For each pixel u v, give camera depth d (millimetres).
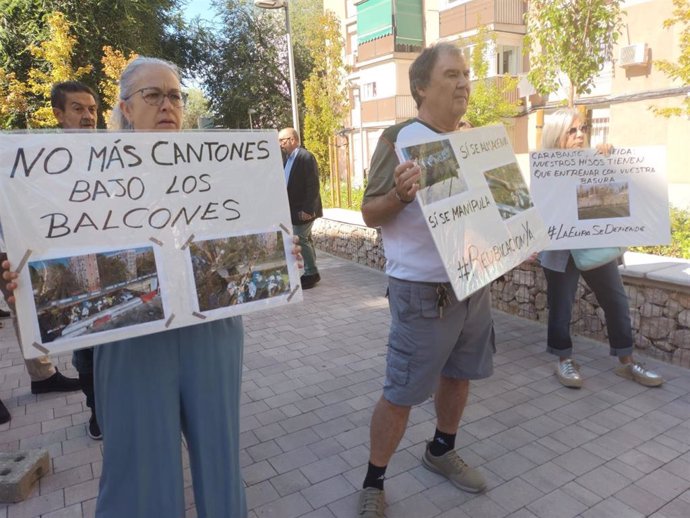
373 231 7184
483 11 17047
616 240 3275
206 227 1690
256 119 27531
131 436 1729
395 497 2422
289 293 1831
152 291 1605
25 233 1448
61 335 1486
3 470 2527
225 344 1833
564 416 3084
